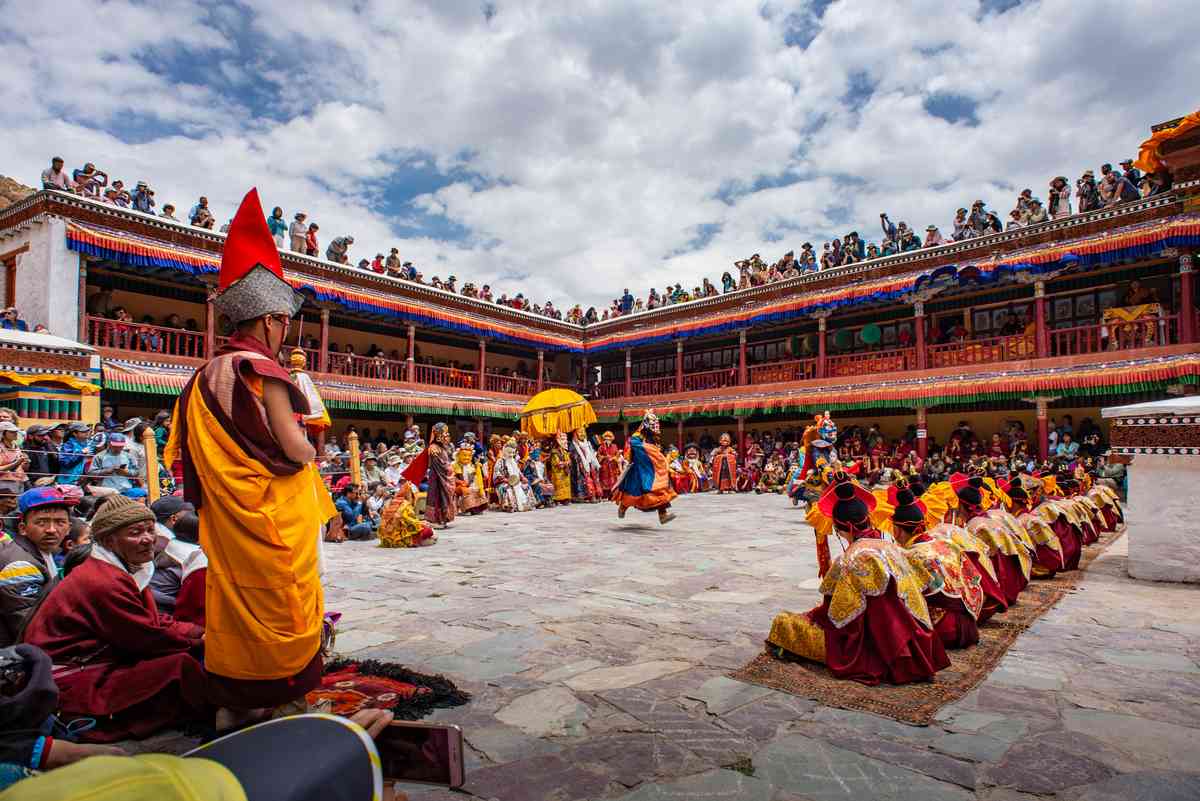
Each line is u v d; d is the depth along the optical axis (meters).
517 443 19.41
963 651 4.96
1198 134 17.94
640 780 3.03
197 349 22.39
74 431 10.84
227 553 2.53
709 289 33.25
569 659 4.80
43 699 2.18
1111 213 19.69
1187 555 7.44
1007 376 21.56
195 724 3.52
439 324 28.89
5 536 4.07
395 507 10.80
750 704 3.92
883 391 24.36
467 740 3.45
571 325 36.09
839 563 4.45
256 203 2.94
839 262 27.58
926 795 2.88
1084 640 5.24
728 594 6.96
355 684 4.09
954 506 7.23
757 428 32.69
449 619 5.96
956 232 24.17
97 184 19.39
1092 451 20.50
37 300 17.91
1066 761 3.18
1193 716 3.72
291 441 2.59
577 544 10.84
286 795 1.12
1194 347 18.22
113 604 3.48
